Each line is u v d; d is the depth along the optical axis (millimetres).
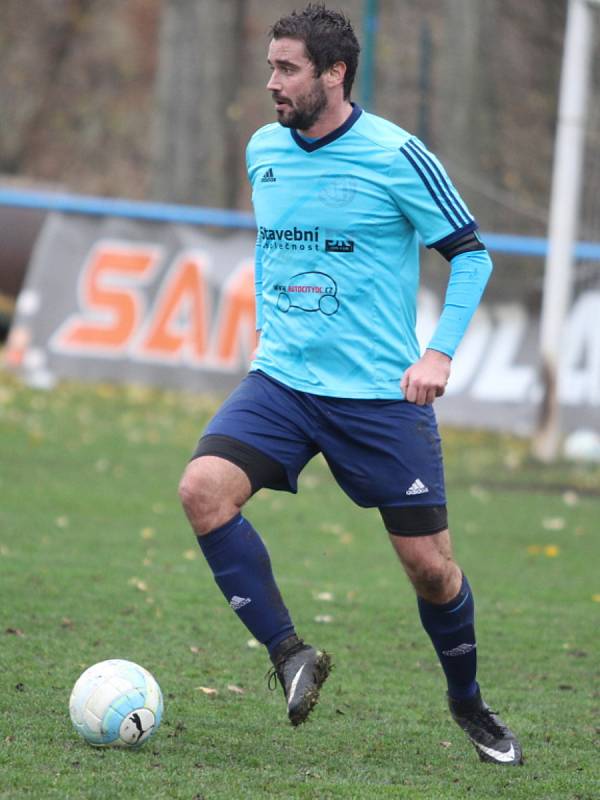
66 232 56844
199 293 55938
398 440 15688
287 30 15328
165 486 39562
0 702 17688
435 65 91812
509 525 36969
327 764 15938
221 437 15680
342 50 15328
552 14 86125
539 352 54688
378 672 21219
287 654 15203
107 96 116438
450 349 15430
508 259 55375
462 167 67000
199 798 14000
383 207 15562
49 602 24438
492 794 15000
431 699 19672
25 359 56531
